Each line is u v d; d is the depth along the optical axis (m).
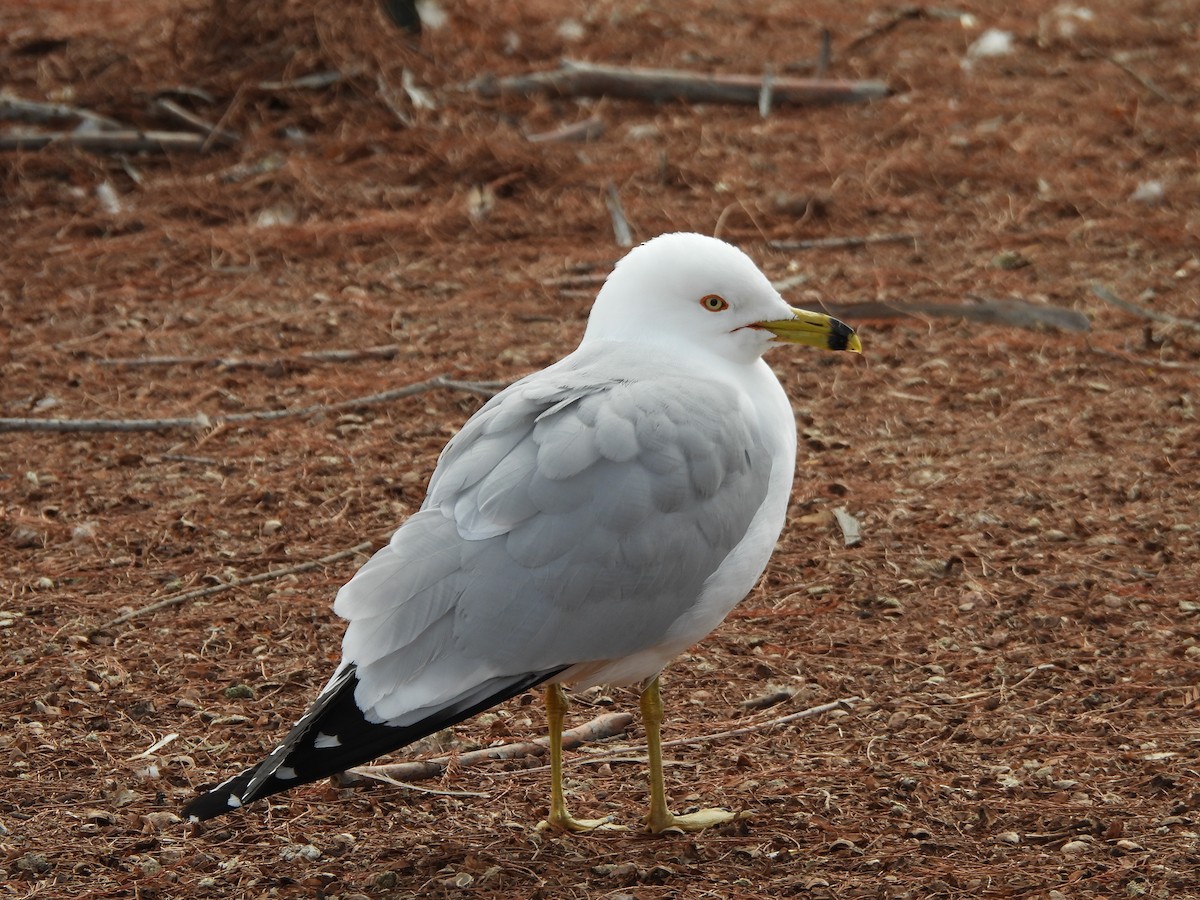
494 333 15.61
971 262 17.33
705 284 8.20
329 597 10.71
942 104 22.77
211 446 13.16
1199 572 10.82
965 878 7.47
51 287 16.83
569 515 7.25
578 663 7.35
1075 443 13.03
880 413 13.79
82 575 11.02
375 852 7.90
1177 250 17.44
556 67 23.97
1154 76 23.69
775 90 23.00
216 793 6.79
